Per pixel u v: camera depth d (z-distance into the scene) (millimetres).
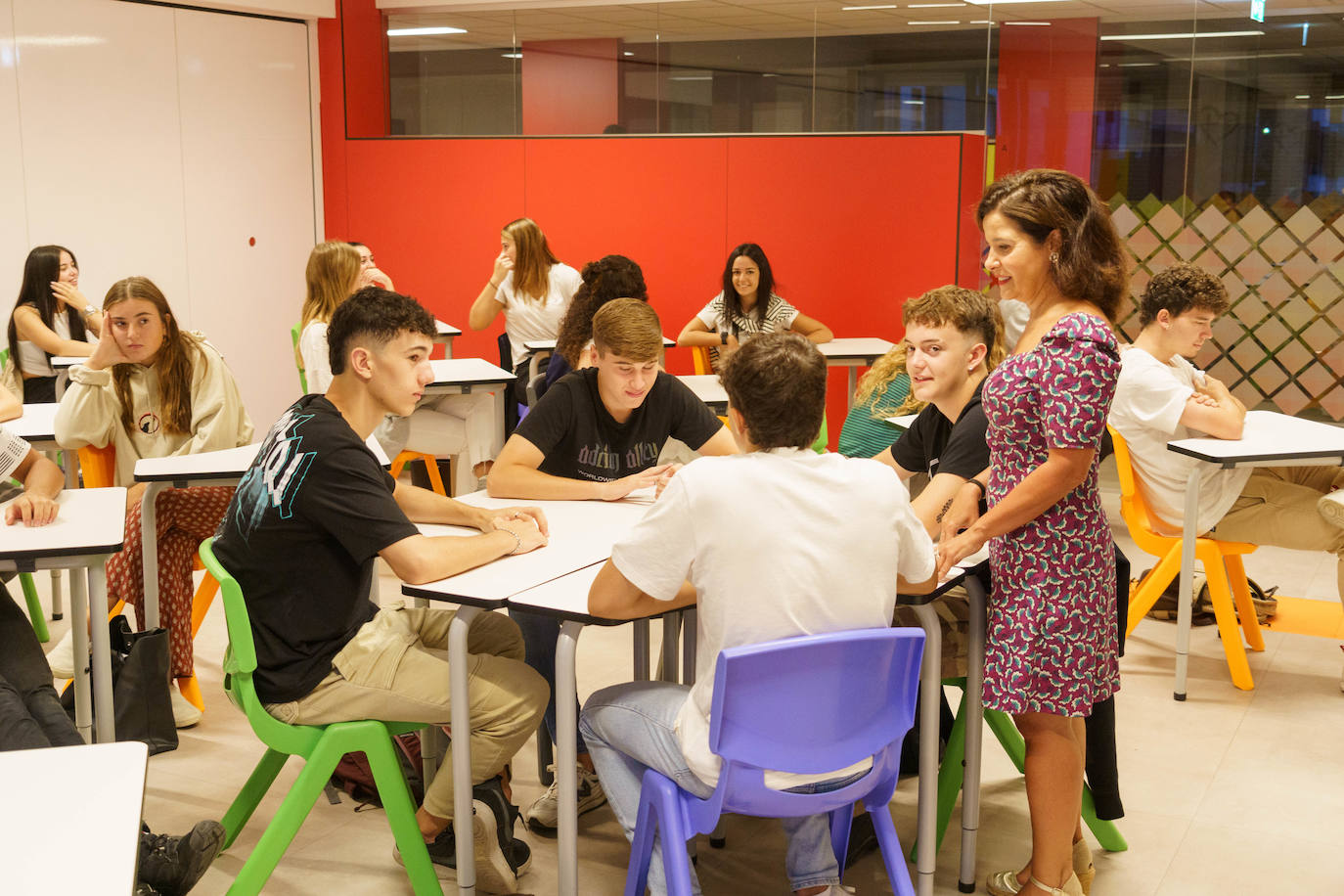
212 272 7031
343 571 2256
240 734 3252
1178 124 6406
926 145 5996
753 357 1852
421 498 2631
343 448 2199
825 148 6215
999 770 3115
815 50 6367
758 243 6449
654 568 1882
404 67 7324
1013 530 2180
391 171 7348
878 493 1910
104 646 2438
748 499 1845
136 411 3459
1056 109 6359
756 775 1884
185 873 2152
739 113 6559
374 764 2262
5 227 6027
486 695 2285
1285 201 6500
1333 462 3363
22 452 2738
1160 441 3684
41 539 2398
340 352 2330
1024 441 2168
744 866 2631
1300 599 4438
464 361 5023
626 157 6691
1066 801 2264
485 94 7129
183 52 6711
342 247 4457
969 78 6168
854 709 1912
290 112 7348
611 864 2625
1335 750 3223
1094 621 2193
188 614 3311
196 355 3486
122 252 6555
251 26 7055
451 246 7266
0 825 1280
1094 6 6246
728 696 1809
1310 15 6246
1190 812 2881
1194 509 3455
